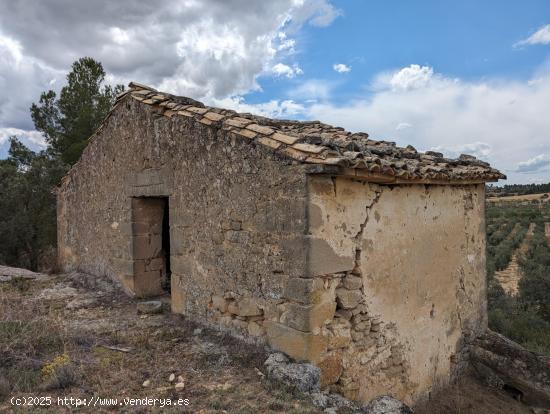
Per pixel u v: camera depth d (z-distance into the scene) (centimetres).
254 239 446
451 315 620
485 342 676
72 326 540
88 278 824
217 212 498
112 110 745
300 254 390
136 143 676
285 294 408
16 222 1316
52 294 736
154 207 729
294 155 391
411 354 527
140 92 672
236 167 467
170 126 585
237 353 437
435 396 579
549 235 3406
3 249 1320
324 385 400
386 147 595
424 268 550
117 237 754
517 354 648
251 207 448
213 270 508
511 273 2333
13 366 391
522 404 625
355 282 432
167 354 448
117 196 748
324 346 401
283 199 407
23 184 1371
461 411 564
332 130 749
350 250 427
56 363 385
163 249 773
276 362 396
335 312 418
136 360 430
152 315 596
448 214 608
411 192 520
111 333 516
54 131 1658
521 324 1107
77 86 1628
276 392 360
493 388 648
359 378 441
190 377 394
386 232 476
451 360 627
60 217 1020
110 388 367
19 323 503
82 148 1511
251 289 452
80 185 906
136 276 708
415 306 532
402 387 511
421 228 541
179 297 574
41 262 1397
